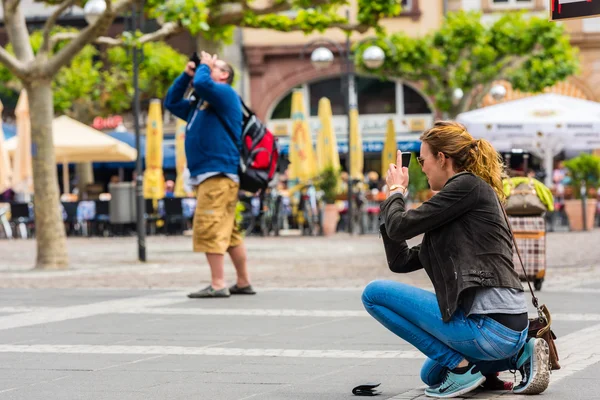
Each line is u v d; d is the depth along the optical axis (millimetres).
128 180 83438
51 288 27188
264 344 16578
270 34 82125
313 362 14805
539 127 49500
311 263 35469
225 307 21922
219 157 23688
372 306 11758
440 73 66312
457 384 11695
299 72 82000
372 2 39531
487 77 66125
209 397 12391
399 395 12062
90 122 73188
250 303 22625
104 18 33094
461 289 11203
